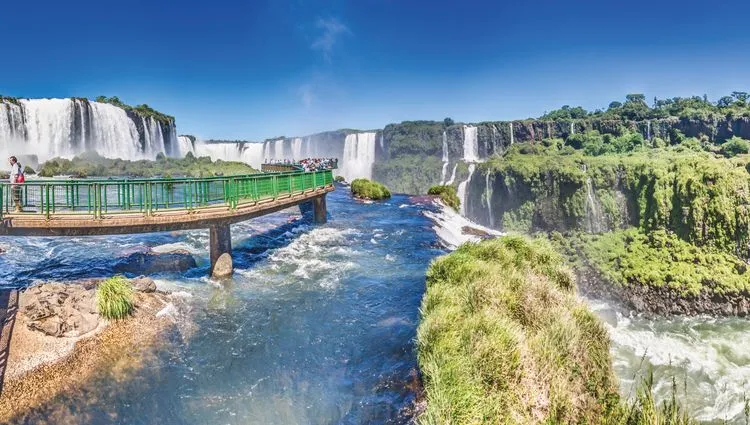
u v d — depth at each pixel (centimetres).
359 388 943
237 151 10469
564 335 949
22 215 1309
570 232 11194
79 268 1684
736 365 2022
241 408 861
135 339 1088
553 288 1273
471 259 1455
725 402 1636
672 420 630
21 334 994
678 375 1831
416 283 1714
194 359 1042
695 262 7738
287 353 1098
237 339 1159
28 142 5772
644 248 8875
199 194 1580
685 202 8831
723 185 8250
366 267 1938
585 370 877
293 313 1357
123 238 2297
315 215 2919
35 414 779
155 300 1321
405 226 2997
